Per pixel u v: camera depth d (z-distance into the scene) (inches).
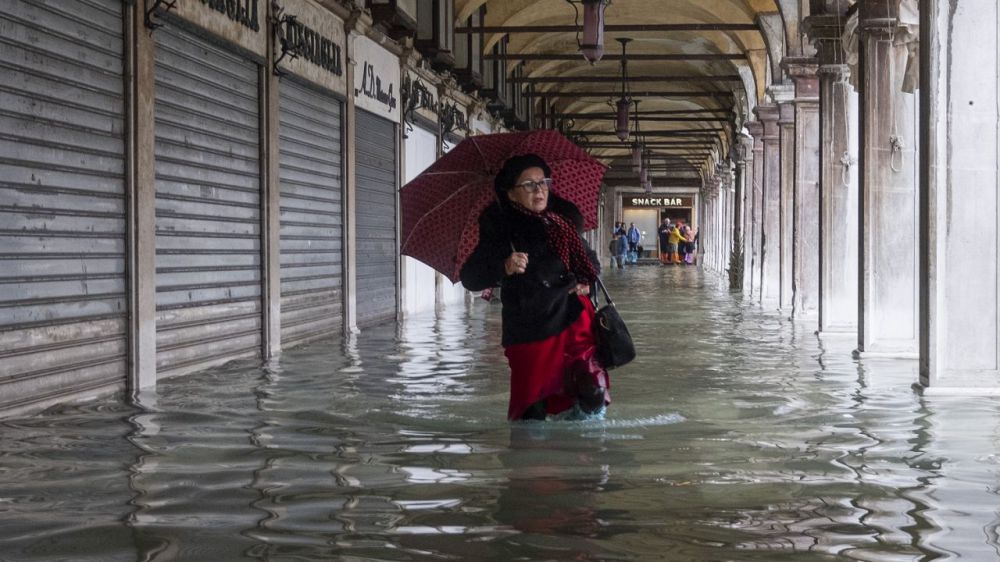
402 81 775.1
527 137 261.7
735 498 189.0
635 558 151.9
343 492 194.1
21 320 302.8
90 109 342.3
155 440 251.0
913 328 480.4
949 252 346.3
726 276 1678.2
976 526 169.8
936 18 353.7
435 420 278.2
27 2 306.5
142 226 368.2
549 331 263.7
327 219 607.5
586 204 267.4
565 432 257.9
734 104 1582.2
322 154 600.1
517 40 1331.2
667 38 1326.3
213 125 447.2
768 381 372.2
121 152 361.1
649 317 742.5
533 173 256.5
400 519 174.2
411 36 756.0
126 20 362.6
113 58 357.1
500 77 1234.6
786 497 189.9
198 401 321.7
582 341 267.3
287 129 542.6
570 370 264.8
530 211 258.8
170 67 404.8
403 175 784.3
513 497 189.6
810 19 625.6
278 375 395.9
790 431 262.4
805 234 745.6
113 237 355.6
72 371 327.6
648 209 3115.2
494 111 1198.3
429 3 838.5
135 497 190.4
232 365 438.3
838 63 623.2
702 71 1565.0
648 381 369.4
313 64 572.1
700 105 1921.8
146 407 309.6
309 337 568.7
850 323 604.4
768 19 975.0
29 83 308.3
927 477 207.5
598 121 2269.9
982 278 345.1
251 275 487.5
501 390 344.5
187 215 420.2
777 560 150.9
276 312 507.5
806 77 761.0
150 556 152.9
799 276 740.0
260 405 311.1
